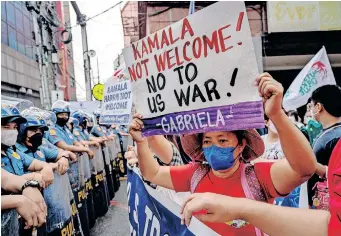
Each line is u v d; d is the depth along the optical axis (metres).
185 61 1.76
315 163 1.58
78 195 4.34
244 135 1.73
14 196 1.95
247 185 1.74
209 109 1.67
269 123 3.03
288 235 1.02
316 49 9.37
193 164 1.99
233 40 1.55
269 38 9.28
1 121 2.84
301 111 5.50
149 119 2.03
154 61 1.95
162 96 1.92
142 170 2.09
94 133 7.96
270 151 3.01
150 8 9.91
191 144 1.93
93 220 5.34
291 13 9.11
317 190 3.19
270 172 1.70
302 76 4.60
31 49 20.02
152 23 9.98
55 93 12.55
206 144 1.79
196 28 1.68
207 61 1.66
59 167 3.08
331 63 9.45
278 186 1.67
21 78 17.89
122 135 10.40
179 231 1.59
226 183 1.79
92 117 9.16
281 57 9.40
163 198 1.77
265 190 1.72
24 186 2.10
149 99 2.02
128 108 4.29
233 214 1.09
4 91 15.84
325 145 3.10
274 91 1.44
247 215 1.07
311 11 9.11
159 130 1.97
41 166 3.07
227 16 1.55
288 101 4.71
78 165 4.46
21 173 2.93
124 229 5.25
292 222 1.02
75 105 14.13
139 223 2.14
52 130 5.00
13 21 17.50
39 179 2.51
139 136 2.07
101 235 5.01
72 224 3.31
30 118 3.62
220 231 1.68
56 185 3.00
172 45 1.82
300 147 1.51
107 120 4.87
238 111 1.56
